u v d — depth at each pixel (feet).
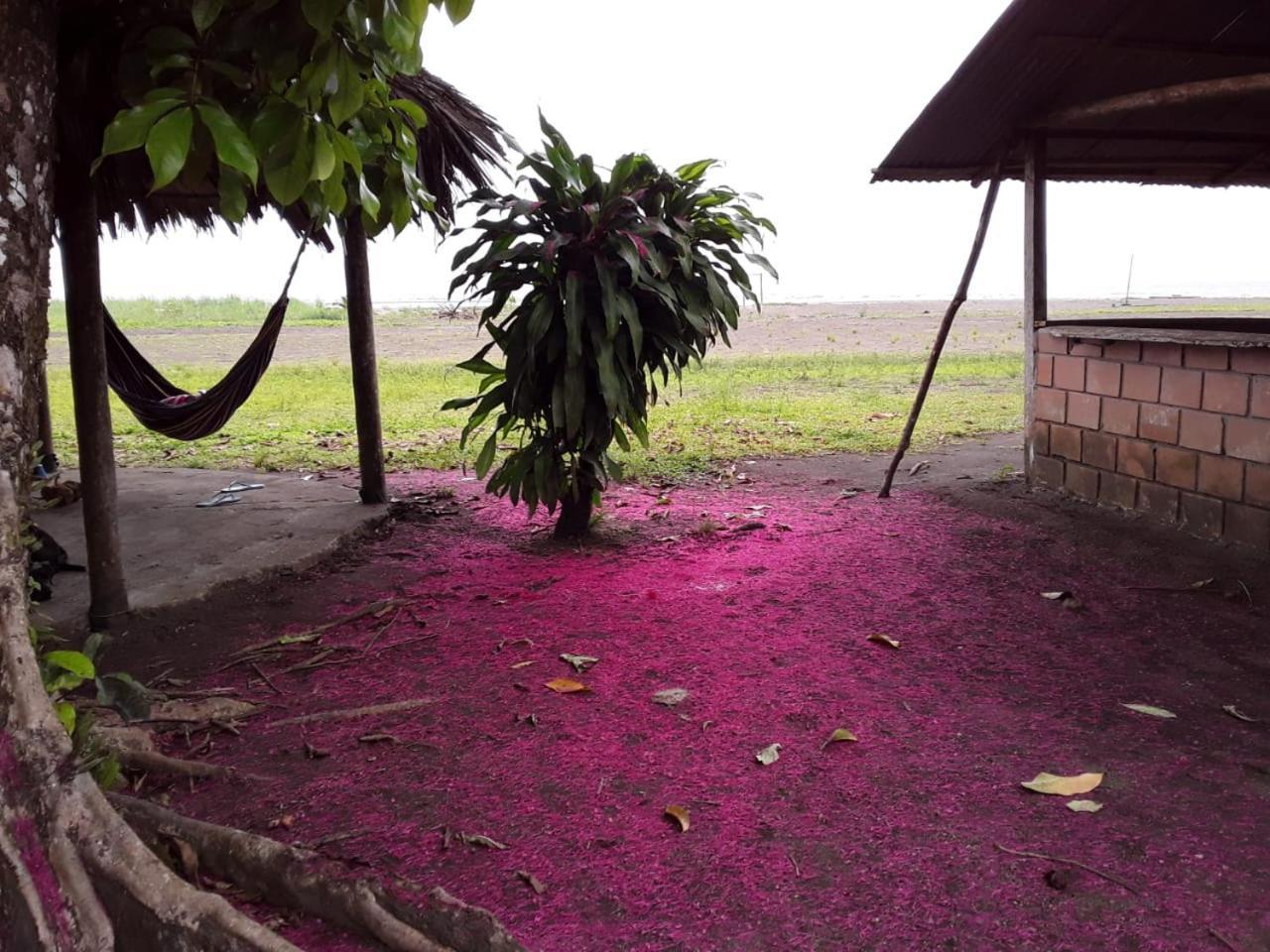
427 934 6.13
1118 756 8.98
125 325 73.00
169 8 8.51
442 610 13.71
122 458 26.27
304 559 15.94
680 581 14.64
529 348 15.16
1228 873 7.10
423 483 22.33
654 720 10.01
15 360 6.99
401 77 15.49
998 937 6.51
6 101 6.90
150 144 6.56
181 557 15.93
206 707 10.31
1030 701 10.25
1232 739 9.28
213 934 5.73
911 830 7.82
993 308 85.20
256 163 6.88
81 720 6.97
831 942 6.52
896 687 10.68
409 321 79.00
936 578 14.44
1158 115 19.60
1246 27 16.79
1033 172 19.43
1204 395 15.69
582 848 7.69
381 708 10.39
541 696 10.66
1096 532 16.35
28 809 6.16
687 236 15.34
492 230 15.39
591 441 16.52
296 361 51.88
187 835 7.00
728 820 8.05
